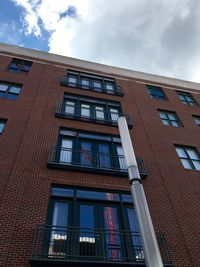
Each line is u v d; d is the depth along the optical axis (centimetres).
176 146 1505
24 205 889
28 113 1340
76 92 1689
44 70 1862
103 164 1202
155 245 377
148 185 1142
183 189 1181
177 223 1006
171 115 1825
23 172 1008
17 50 1978
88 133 1360
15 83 1595
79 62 2103
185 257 886
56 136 1253
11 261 723
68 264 744
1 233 781
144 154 1327
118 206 1013
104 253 817
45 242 815
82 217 937
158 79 2262
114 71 2166
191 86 2336
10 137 1151
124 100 1788
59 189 1006
